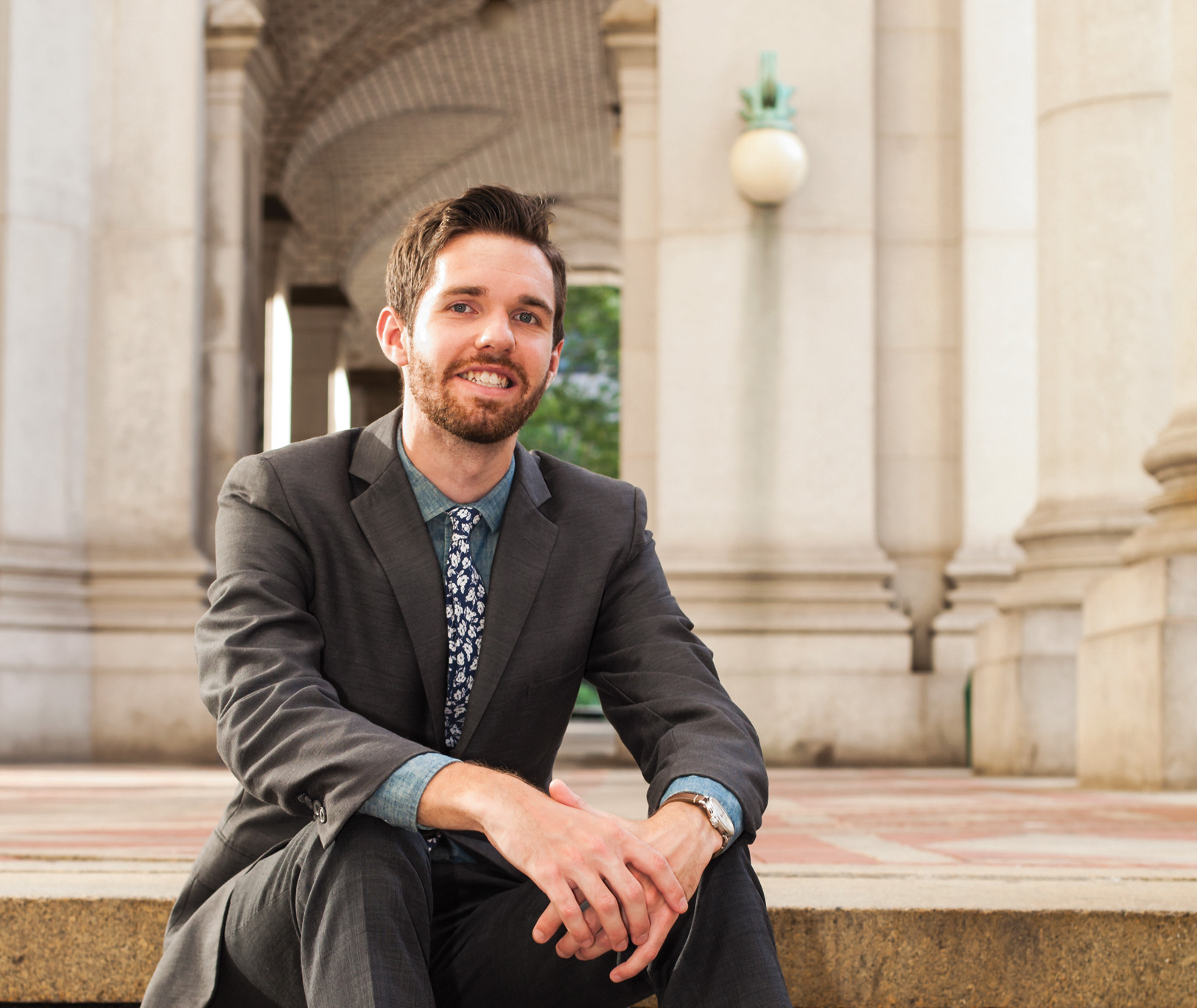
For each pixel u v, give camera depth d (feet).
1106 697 19.21
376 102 60.95
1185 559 17.72
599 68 60.70
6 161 29.99
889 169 30.27
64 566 30.07
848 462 29.12
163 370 31.04
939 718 28.27
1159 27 22.72
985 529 29.12
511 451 6.46
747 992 5.40
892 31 30.45
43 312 30.27
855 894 7.36
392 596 6.17
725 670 28.25
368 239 71.20
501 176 70.69
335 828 5.32
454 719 6.33
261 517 6.18
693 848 5.50
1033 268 29.43
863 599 28.50
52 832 11.86
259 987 5.70
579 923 5.30
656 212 31.40
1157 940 6.89
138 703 29.89
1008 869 8.46
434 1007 5.24
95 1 31.60
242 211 32.94
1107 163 22.81
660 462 29.32
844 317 29.35
